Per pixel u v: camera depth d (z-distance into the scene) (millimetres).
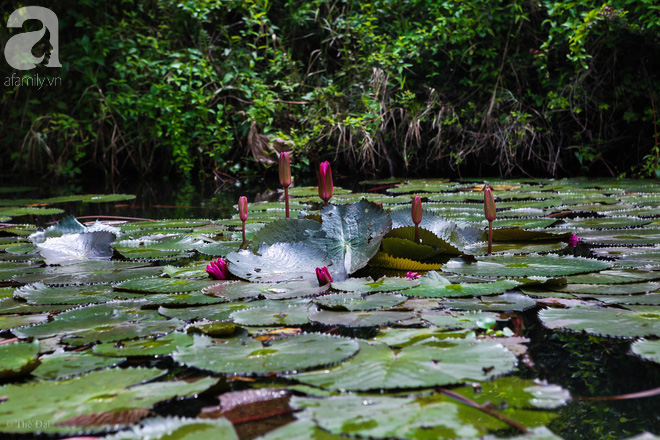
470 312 1760
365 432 1044
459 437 1025
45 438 1094
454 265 2279
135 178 8023
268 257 2316
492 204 2475
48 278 2293
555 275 2117
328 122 7805
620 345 1503
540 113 7426
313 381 1265
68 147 8109
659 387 1255
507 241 2842
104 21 8297
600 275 2131
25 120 8320
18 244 3090
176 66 7457
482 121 7348
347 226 2389
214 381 1264
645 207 3854
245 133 7895
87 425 1107
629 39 6797
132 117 7875
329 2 8977
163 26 8273
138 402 1192
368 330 1639
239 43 8641
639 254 2486
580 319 1657
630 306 1765
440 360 1353
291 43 9008
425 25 8070
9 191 6488
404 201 4562
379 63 7949
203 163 8227
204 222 3686
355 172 7918
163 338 1566
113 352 1476
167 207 4875
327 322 1670
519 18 7191
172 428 1073
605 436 1045
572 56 6980
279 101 8000
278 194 5664
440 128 7367
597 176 6906
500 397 1185
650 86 6902
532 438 1013
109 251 2764
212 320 1731
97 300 1976
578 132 7164
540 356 1433
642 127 7203
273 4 9148
